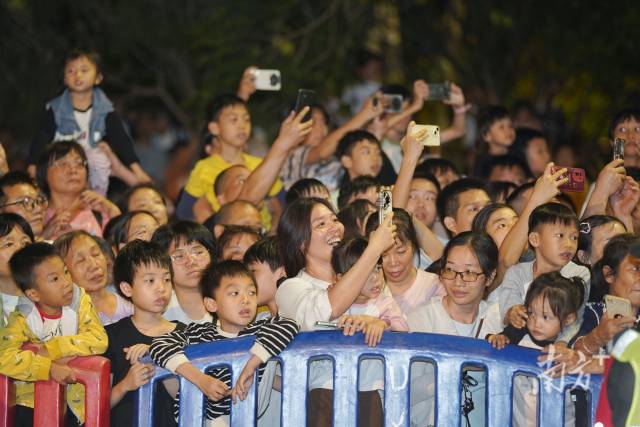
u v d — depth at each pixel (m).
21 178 16.94
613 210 15.77
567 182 14.91
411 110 20.95
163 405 13.34
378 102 20.19
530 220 14.25
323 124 21.36
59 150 17.92
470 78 30.00
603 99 28.91
